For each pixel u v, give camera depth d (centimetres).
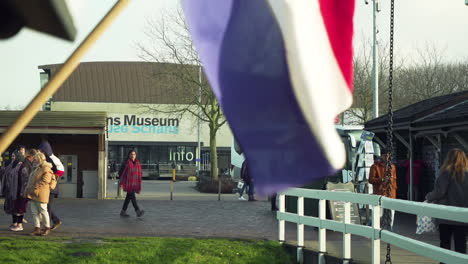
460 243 927
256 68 342
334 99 353
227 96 339
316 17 351
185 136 6625
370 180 1589
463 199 923
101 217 1938
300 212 1248
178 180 5978
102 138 2805
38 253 1204
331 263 1118
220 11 337
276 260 1234
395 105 4978
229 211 2220
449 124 1886
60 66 234
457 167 927
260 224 1800
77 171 2903
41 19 203
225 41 338
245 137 341
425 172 2292
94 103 6825
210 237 1472
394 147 2558
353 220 1532
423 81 5141
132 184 1927
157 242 1343
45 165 1464
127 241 1367
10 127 229
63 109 6931
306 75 348
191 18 334
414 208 835
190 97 4491
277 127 345
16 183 1546
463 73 5291
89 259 1176
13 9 200
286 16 345
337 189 1650
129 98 6781
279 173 343
